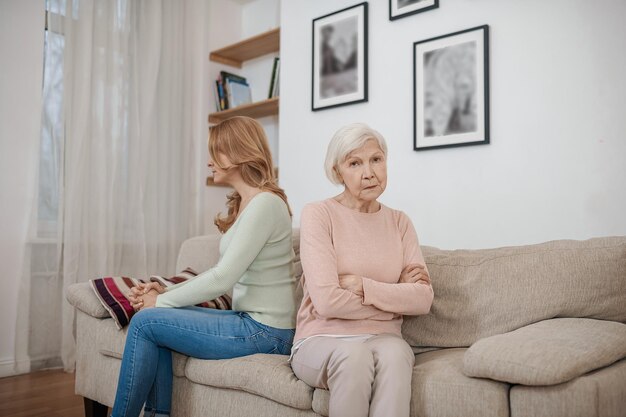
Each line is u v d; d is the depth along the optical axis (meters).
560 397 1.10
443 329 1.62
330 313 1.39
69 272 3.19
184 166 3.90
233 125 1.77
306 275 1.46
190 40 3.99
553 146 2.35
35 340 3.11
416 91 2.79
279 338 1.65
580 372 1.12
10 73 3.09
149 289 1.79
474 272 1.64
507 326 1.53
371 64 3.02
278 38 3.75
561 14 2.33
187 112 3.93
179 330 1.58
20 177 3.12
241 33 4.35
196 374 1.64
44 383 2.84
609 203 2.19
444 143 2.69
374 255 1.53
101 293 1.98
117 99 3.46
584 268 1.51
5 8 3.08
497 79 2.53
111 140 3.44
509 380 1.15
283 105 3.46
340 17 3.14
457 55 2.65
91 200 3.34
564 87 2.32
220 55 4.15
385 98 2.95
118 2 3.50
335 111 3.17
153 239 3.63
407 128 2.85
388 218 1.63
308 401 1.37
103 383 1.96
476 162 2.59
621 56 2.17
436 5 2.72
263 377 1.46
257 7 4.24
